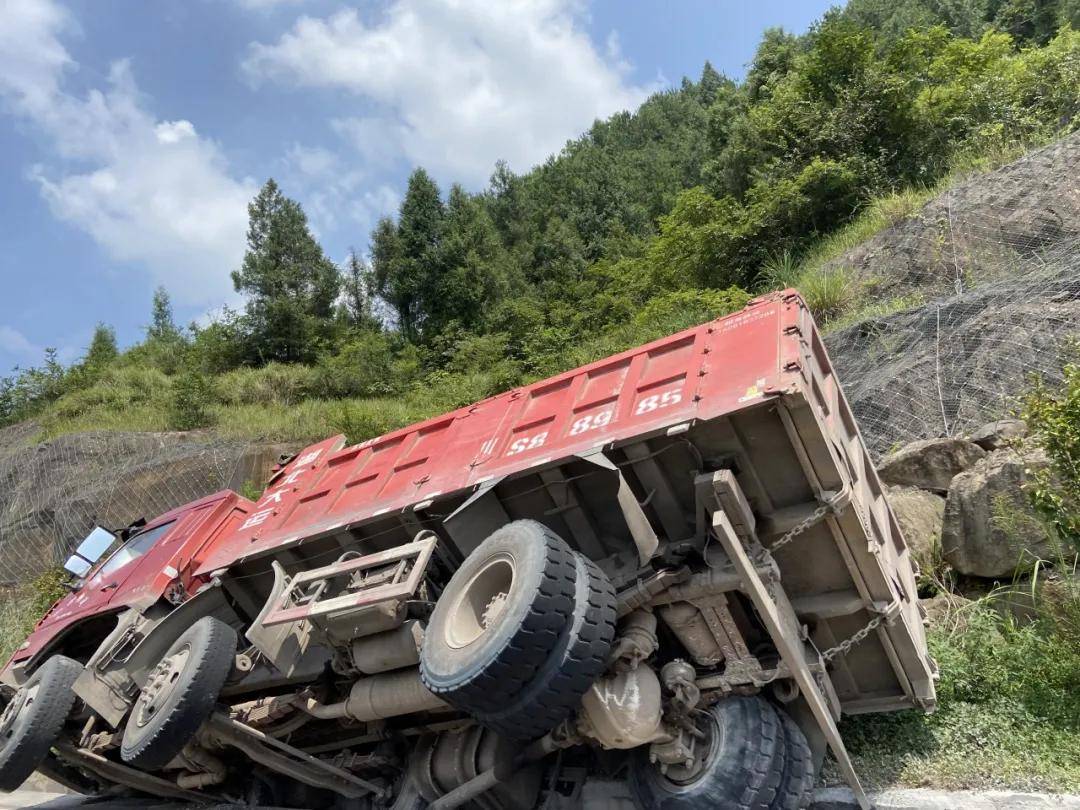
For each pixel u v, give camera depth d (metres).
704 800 4.43
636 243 36.34
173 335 35.28
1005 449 6.76
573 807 5.36
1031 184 10.69
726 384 4.71
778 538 4.72
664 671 4.68
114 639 6.81
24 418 27.59
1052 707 5.15
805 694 4.35
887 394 8.68
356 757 5.99
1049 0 27.84
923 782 4.84
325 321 32.66
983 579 6.50
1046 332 7.95
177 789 7.52
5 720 7.16
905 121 15.68
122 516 16.83
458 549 5.55
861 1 37.09
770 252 16.14
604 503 5.17
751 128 19.27
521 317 25.36
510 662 3.96
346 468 7.06
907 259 11.45
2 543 17.45
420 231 35.62
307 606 5.36
